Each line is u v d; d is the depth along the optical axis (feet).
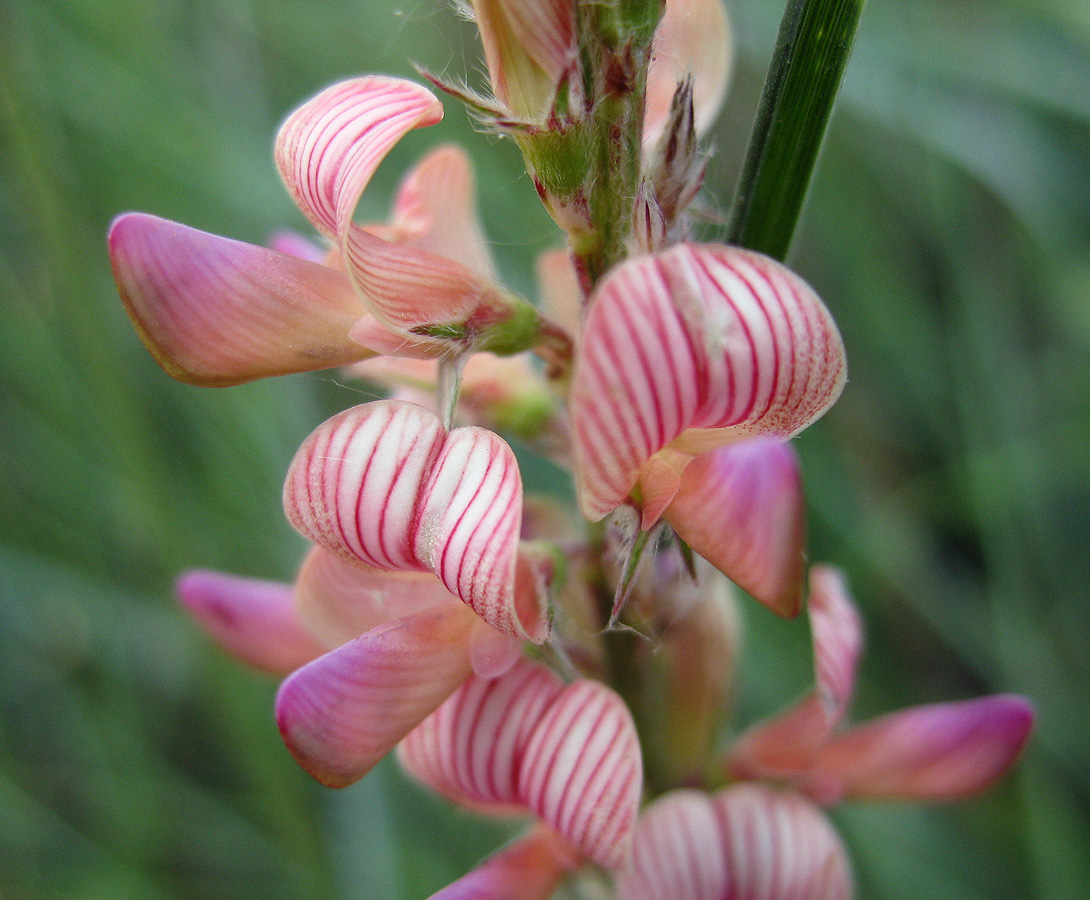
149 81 0.39
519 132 0.19
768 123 0.20
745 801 0.22
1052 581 0.37
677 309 0.18
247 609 0.24
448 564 0.19
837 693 0.21
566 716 0.20
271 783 0.33
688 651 0.22
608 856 0.20
